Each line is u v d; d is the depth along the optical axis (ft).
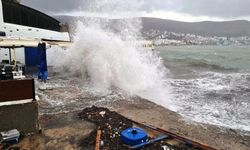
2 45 39.75
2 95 18.70
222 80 61.46
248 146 21.24
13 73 22.40
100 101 32.32
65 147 18.30
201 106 35.83
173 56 179.42
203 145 19.06
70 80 46.26
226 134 23.99
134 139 18.51
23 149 17.71
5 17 62.75
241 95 43.55
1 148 17.35
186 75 72.38
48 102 30.68
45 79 43.73
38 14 75.72
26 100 19.71
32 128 20.16
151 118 26.61
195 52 248.93
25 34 68.28
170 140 20.54
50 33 78.33
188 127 24.79
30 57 59.98
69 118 24.80
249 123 28.37
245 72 85.05
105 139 19.71
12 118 19.20
